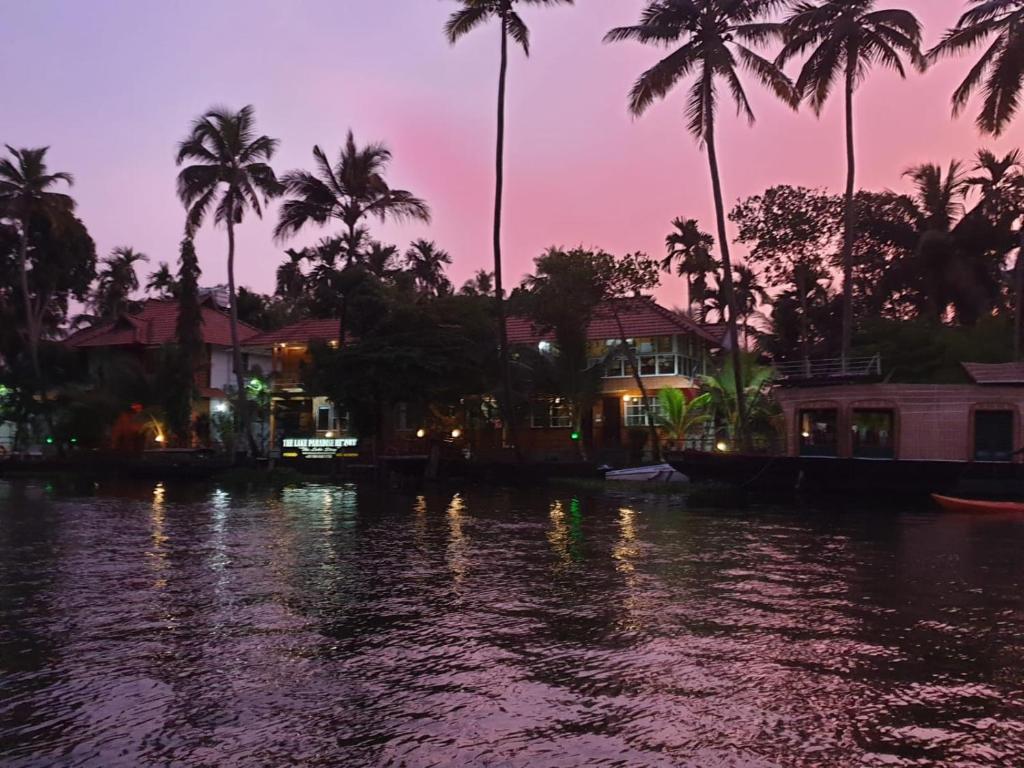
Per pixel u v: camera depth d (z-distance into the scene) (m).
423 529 17.67
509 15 33.47
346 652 7.57
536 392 37.06
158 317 54.66
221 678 6.78
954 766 4.98
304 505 24.47
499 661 7.24
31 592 10.50
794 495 27.03
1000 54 27.53
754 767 4.95
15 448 47.69
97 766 5.03
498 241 33.56
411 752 5.19
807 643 7.86
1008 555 13.75
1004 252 41.84
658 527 18.08
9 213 47.09
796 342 48.25
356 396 35.88
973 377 26.34
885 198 45.31
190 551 14.24
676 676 6.78
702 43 29.73
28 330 50.09
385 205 40.75
